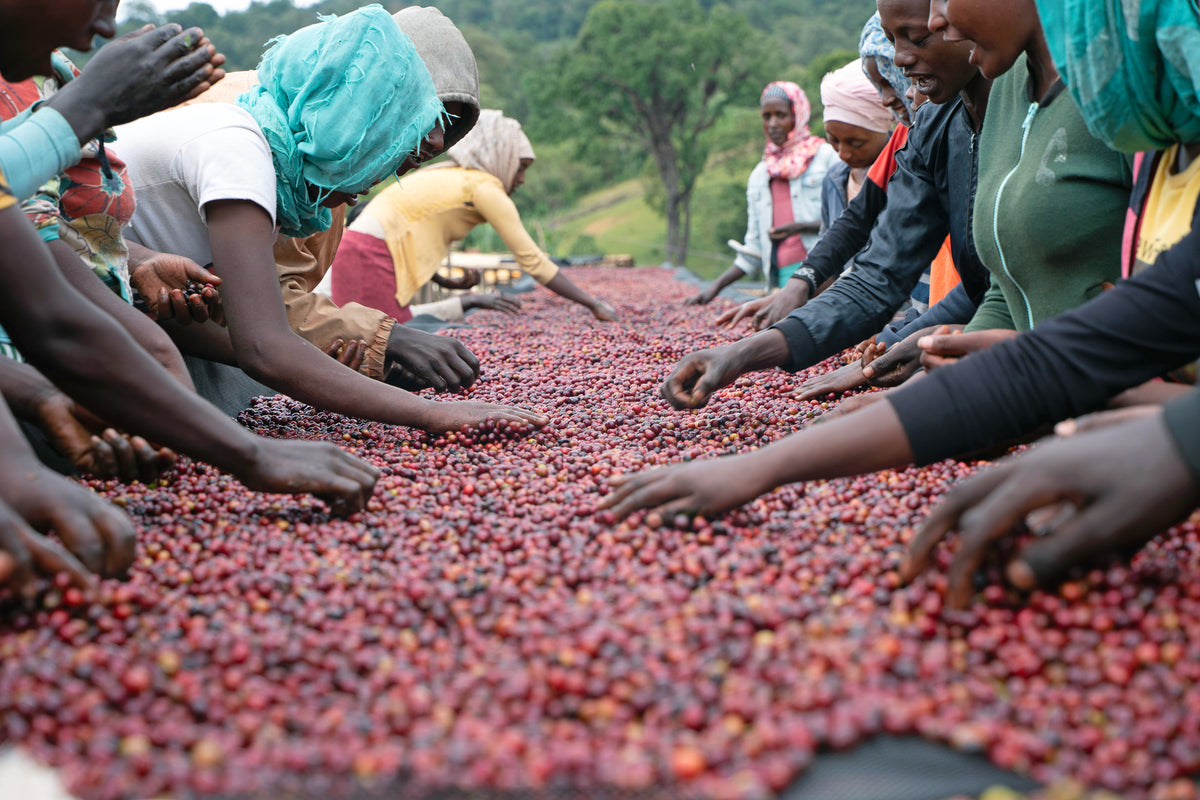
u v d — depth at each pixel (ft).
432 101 10.81
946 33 8.25
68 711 4.39
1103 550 5.04
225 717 4.45
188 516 7.24
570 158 173.88
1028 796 3.88
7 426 5.76
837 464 6.12
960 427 5.97
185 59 8.25
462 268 33.81
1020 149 8.69
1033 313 8.78
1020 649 4.81
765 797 3.76
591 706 4.42
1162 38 6.19
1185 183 6.67
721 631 4.99
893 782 3.95
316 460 7.04
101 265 9.16
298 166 10.43
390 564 6.18
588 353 15.66
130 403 6.58
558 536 6.57
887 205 11.71
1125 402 6.49
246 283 9.58
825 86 17.28
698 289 30.32
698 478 6.33
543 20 358.23
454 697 4.47
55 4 6.62
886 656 4.65
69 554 5.60
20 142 7.55
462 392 12.42
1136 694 4.47
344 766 3.98
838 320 10.88
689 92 149.38
